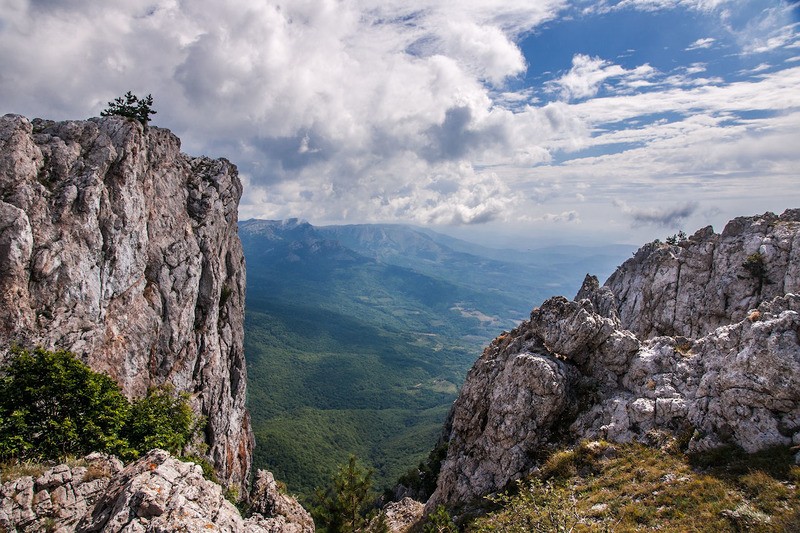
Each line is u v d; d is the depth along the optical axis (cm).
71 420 2570
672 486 2686
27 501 1839
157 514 1419
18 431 2408
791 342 2836
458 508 3872
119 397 3033
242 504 6831
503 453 3878
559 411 3875
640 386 3719
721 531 2195
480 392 4684
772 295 6462
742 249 7069
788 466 2447
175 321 5547
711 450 2864
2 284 3694
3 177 3978
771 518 2153
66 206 4294
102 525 1434
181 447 3453
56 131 4659
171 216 5850
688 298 7444
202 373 6103
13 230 3806
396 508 6003
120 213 4803
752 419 2809
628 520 2502
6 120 4172
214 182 7075
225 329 6975
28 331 3769
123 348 4738
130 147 5016
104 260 4619
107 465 2200
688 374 3503
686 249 7844
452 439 4922
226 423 6562
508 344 4988
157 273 5434
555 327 4269
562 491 2308
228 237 7400
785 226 6844
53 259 4072
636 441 3291
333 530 3781
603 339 4075
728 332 3419
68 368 2778
